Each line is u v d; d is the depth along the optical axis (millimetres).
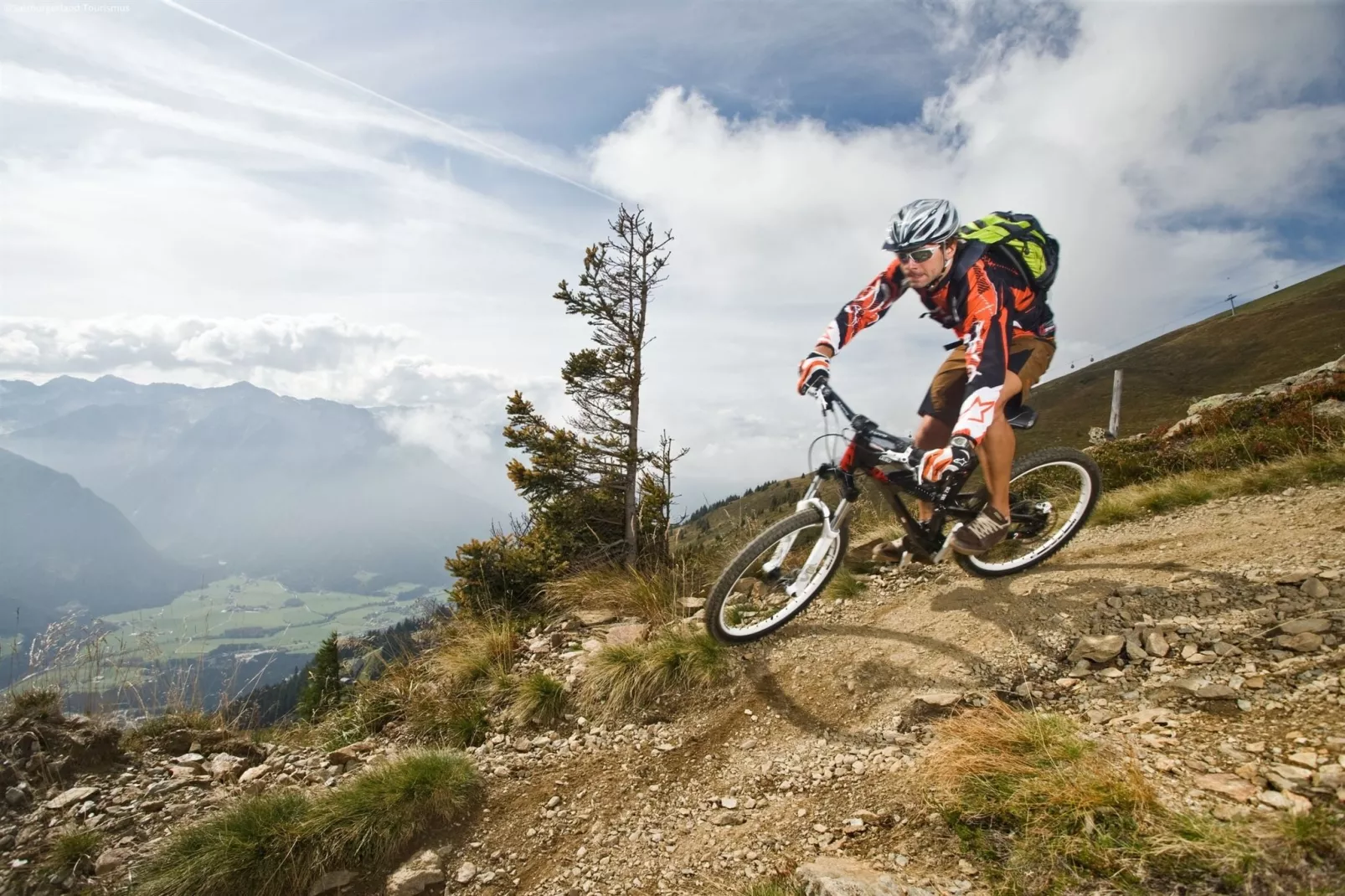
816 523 4414
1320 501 5656
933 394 4613
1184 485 7109
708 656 4934
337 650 7570
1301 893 2104
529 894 3430
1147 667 3822
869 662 4582
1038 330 4070
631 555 9805
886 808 3266
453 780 4070
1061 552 5746
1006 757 3094
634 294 13234
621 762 4328
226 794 4348
